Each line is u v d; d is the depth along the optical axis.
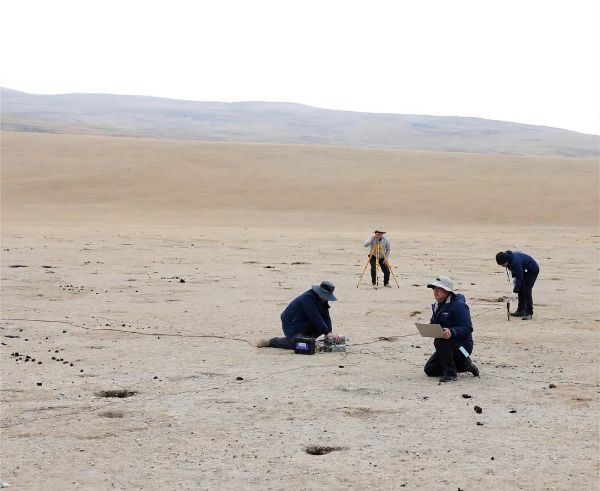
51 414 9.62
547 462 8.01
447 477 7.61
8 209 53.72
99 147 78.25
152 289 20.62
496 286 21.91
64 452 8.32
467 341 11.34
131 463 8.01
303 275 24.14
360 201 56.84
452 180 64.12
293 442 8.63
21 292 19.78
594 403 10.14
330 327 13.65
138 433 8.93
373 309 17.70
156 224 47.50
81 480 7.57
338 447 8.49
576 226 48.41
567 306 18.34
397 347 13.60
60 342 13.84
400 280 23.27
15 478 7.62
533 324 15.91
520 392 10.69
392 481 7.51
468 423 9.30
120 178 64.56
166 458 8.14
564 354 13.06
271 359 12.63
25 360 12.41
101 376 11.47
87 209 54.25
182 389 10.78
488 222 50.19
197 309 17.44
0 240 35.12
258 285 21.59
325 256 30.42
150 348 13.41
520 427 9.15
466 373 11.79
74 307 17.56
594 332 15.02
